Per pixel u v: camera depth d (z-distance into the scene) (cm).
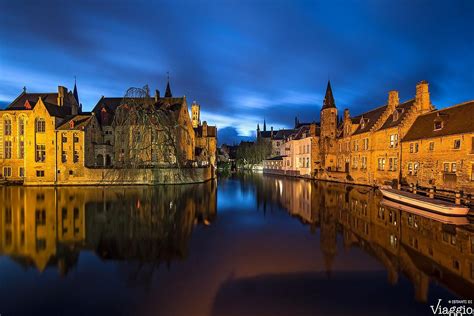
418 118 3931
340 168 5934
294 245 1614
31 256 1444
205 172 5547
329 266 1297
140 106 4050
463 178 2845
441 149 3178
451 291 1057
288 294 1040
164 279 1163
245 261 1362
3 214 2416
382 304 969
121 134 4109
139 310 929
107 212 2512
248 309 933
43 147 4788
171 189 4141
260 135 13388
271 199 3391
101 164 5262
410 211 2472
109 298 1009
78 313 914
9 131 5131
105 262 1365
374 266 1297
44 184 4734
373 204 2878
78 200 3128
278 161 9306
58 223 2119
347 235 1809
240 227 2031
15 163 5100
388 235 1784
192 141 7269
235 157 15950
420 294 1035
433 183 3291
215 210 2672
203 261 1371
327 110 6338
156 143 4178
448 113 3366
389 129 4203
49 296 1027
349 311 925
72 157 4753
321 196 3594
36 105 4788
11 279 1172
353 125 5381
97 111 6100
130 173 4406
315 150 6794
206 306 952
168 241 1694
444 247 1542
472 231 1839
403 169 3912
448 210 2223
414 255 1430
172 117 4638
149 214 2450
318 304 966
